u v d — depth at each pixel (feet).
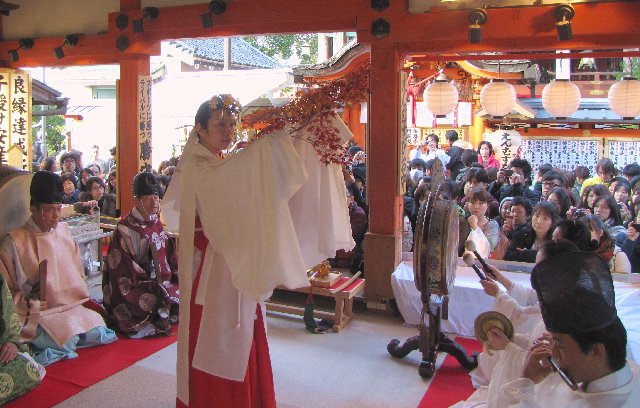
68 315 15.67
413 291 18.01
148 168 24.49
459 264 18.44
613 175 26.45
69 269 15.84
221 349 10.27
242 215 9.45
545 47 17.76
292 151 9.40
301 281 9.39
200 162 10.32
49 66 26.43
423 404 13.33
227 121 10.44
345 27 19.81
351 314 18.92
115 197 26.09
